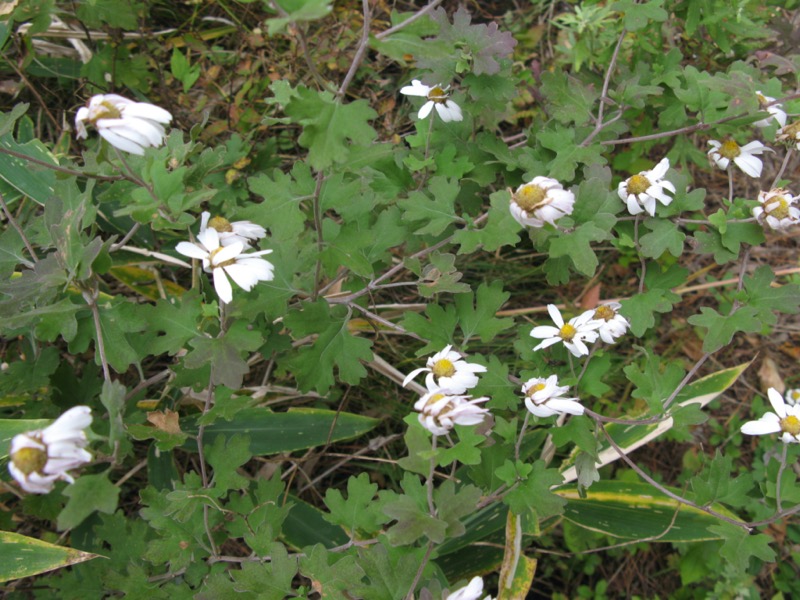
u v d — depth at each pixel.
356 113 0.35
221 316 0.41
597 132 0.52
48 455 0.30
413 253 0.58
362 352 0.46
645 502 0.56
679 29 0.67
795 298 0.47
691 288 0.71
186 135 0.65
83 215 0.41
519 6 0.81
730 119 0.49
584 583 0.66
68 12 0.61
